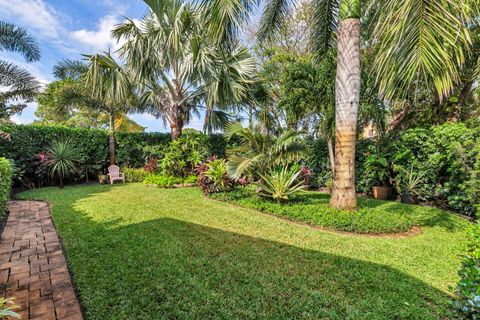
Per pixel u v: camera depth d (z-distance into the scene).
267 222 3.93
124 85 7.49
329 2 5.00
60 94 9.04
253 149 5.73
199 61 6.76
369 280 2.28
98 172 8.87
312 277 2.32
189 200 5.40
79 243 2.97
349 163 4.16
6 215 4.29
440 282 2.27
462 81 5.84
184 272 2.36
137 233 3.33
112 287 2.09
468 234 3.04
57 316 1.78
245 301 1.96
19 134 7.22
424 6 2.29
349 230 3.58
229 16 3.22
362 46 5.96
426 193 5.32
